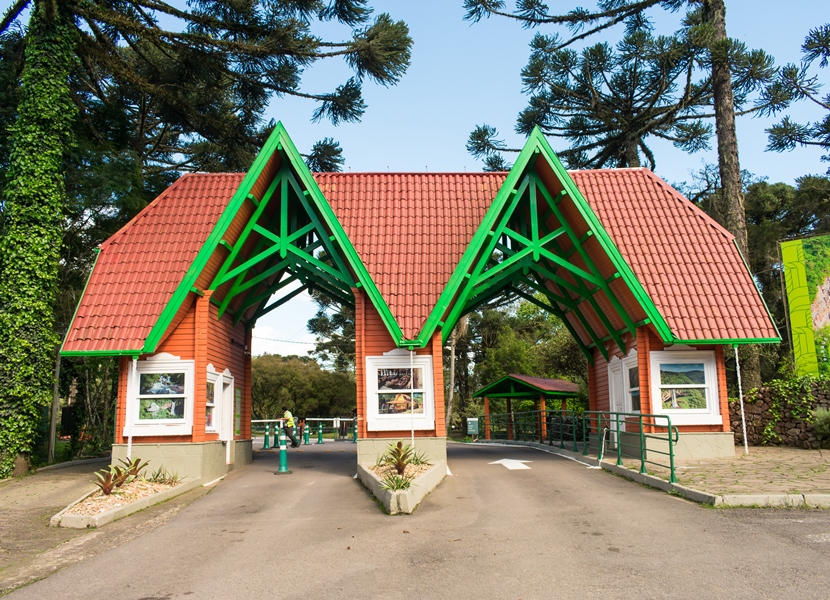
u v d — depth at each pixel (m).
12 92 21.19
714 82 23.09
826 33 23.38
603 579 7.09
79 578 7.91
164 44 22.23
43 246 17.67
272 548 8.96
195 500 13.20
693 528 9.08
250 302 18.97
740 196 22.17
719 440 16.05
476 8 27.56
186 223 17.66
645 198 18.53
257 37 23.30
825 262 21.64
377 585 7.16
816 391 18.34
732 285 16.69
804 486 11.16
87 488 14.69
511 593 6.76
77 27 19.61
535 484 13.57
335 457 22.06
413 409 15.79
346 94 25.80
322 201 16.16
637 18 27.92
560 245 19.17
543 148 16.38
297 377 56.28
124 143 24.80
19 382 16.95
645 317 16.09
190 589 7.28
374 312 16.41
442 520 10.34
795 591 6.47
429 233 17.31
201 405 15.88
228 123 28.03
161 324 15.45
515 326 54.94
